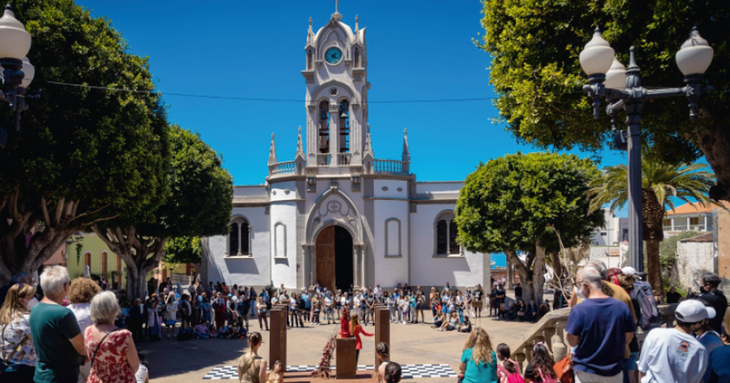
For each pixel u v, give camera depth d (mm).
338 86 39906
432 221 41188
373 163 39312
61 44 17359
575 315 6262
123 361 6316
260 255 42062
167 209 31578
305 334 27562
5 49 7719
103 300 6363
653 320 7969
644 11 11594
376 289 35312
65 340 6348
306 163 39875
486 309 38062
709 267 35875
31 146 16703
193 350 22641
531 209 30141
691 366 5699
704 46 8352
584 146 16156
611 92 8570
